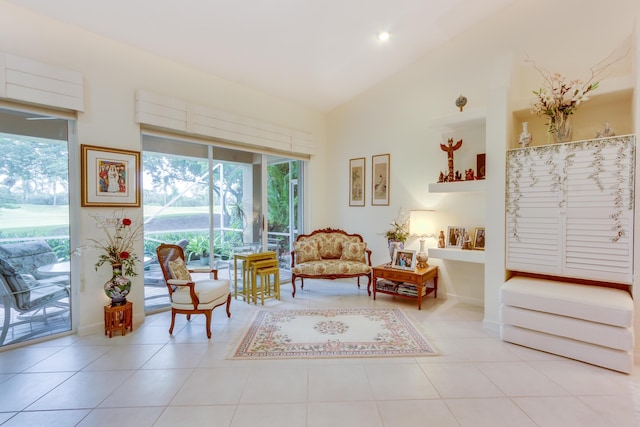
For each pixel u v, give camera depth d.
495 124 3.24
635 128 2.61
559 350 2.67
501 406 2.01
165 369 2.47
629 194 2.61
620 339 2.39
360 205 5.37
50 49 2.86
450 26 4.02
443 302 4.24
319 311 3.88
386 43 4.12
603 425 1.83
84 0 2.73
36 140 2.94
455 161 4.26
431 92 4.49
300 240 5.09
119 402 2.06
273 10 3.18
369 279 4.62
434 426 1.82
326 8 3.29
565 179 2.89
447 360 2.62
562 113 3.02
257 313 3.80
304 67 4.32
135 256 3.45
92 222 3.15
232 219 4.62
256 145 4.67
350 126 5.47
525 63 3.67
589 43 3.30
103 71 3.20
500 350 2.80
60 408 2.00
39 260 2.99
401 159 4.84
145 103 3.43
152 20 3.08
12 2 2.65
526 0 3.65
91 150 3.11
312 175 5.68
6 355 2.69
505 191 3.21
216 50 3.68
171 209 3.95
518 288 2.90
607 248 2.71
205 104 4.07
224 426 1.83
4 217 2.81
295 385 2.26
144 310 3.61
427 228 4.21
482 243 3.86
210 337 3.09
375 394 2.14
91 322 3.17
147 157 3.71
